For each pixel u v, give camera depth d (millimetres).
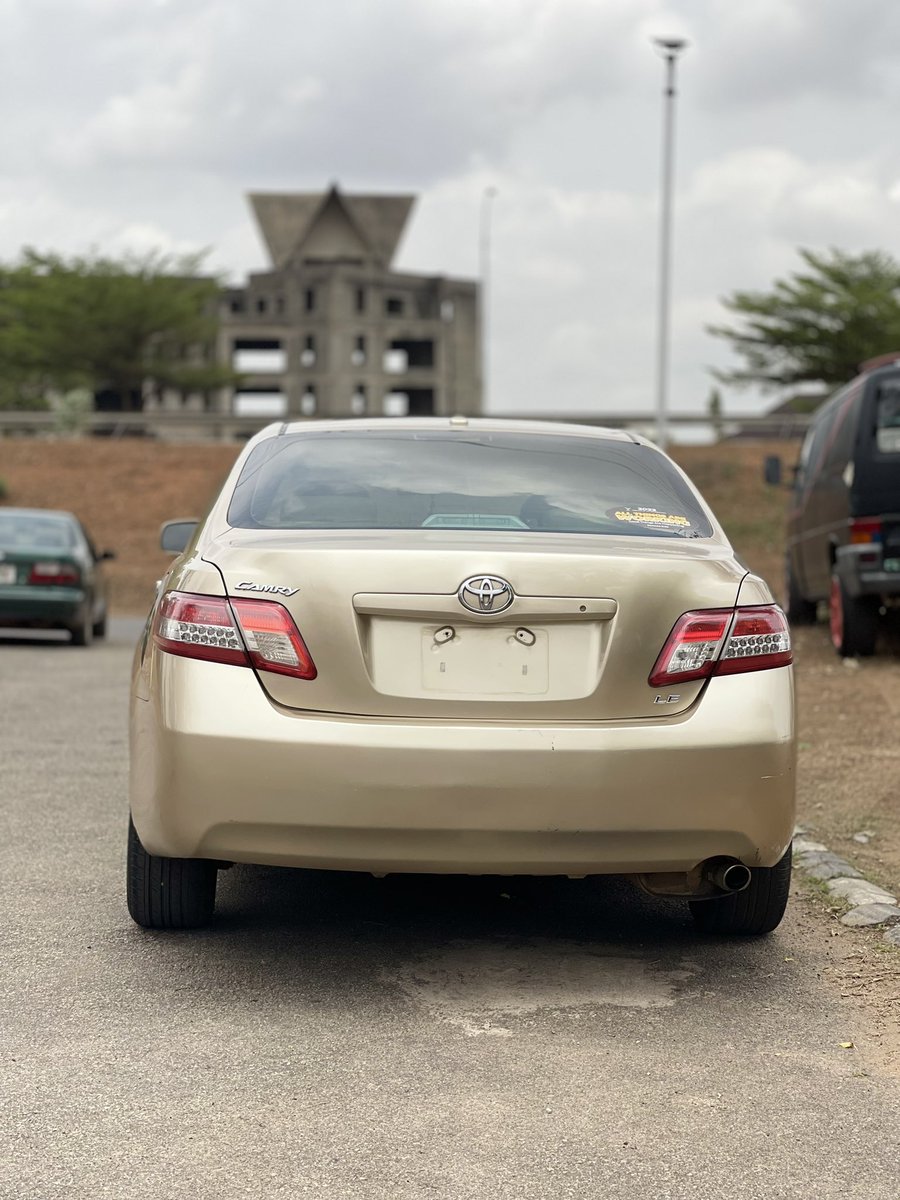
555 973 4398
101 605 16859
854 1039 3857
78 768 7648
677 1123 3279
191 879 4574
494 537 4293
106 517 33094
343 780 3914
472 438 5043
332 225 135250
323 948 4613
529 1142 3162
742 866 4102
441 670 4020
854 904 5133
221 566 4152
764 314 50844
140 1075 3527
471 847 3951
